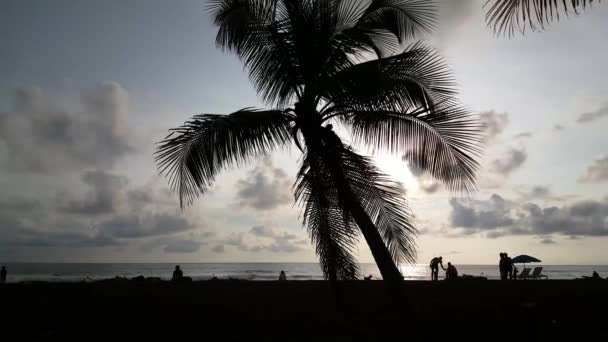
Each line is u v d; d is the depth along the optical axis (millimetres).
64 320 12203
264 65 9242
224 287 22109
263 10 8969
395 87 8016
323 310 13688
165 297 17266
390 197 8414
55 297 17281
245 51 9297
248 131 7898
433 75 8453
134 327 11227
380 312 12938
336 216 9039
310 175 8438
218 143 7680
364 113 8312
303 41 8961
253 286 22828
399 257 8586
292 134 8578
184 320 12172
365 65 8195
